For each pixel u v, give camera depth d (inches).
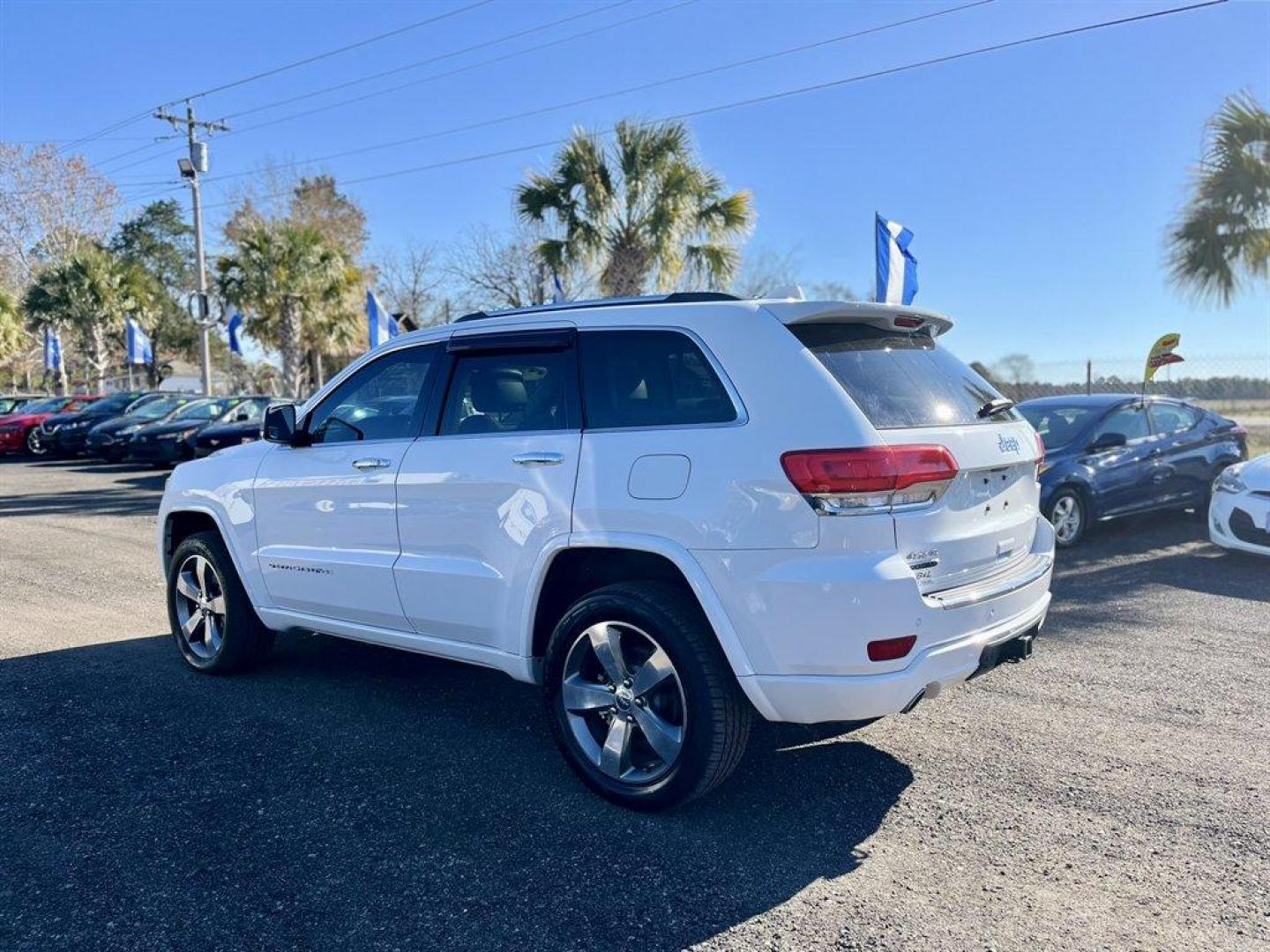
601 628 147.4
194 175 1123.9
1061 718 184.9
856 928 115.5
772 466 130.2
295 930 115.6
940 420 142.2
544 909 120.0
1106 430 366.0
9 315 1551.4
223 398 802.8
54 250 1819.6
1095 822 142.7
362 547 179.9
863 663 127.4
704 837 138.7
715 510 133.6
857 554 127.5
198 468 216.5
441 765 164.2
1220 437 404.5
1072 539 351.6
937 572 135.9
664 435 141.3
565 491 148.8
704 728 136.2
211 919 118.0
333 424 191.3
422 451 170.9
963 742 173.3
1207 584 299.3
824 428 129.4
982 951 110.7
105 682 209.5
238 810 147.0
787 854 133.6
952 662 135.2
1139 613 264.1
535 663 159.8
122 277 1589.6
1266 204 545.3
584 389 153.8
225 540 207.6
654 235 697.6
